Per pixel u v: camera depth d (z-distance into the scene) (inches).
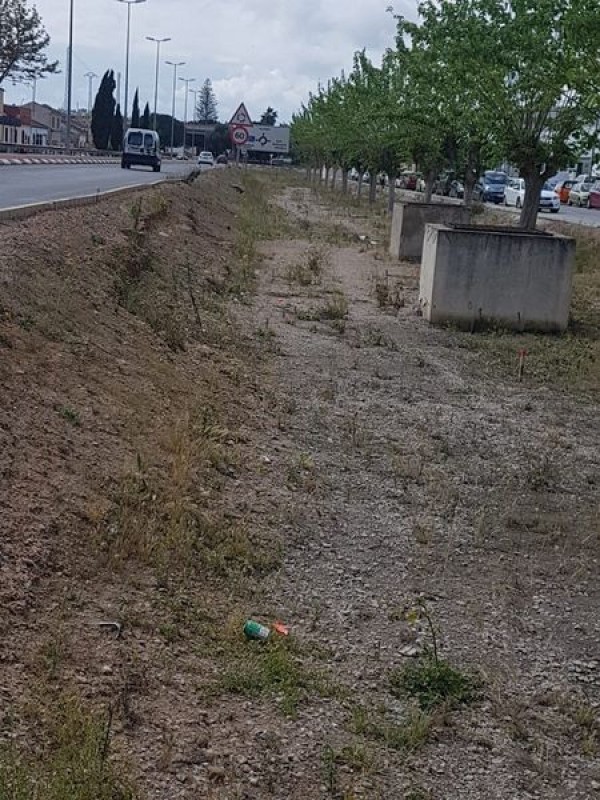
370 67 1656.0
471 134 955.3
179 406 361.7
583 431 404.2
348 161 1921.8
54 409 292.7
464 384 469.4
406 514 297.4
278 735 175.2
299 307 653.3
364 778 166.4
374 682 200.1
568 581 260.4
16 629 186.1
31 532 219.3
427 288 628.7
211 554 243.1
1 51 2450.8
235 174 2361.0
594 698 204.2
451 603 241.1
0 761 146.6
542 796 169.8
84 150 3110.2
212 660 197.8
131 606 209.9
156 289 577.6
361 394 438.9
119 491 260.8
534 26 676.7
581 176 2507.4
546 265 603.5
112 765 155.6
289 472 318.7
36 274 430.9
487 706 196.1
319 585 243.0
